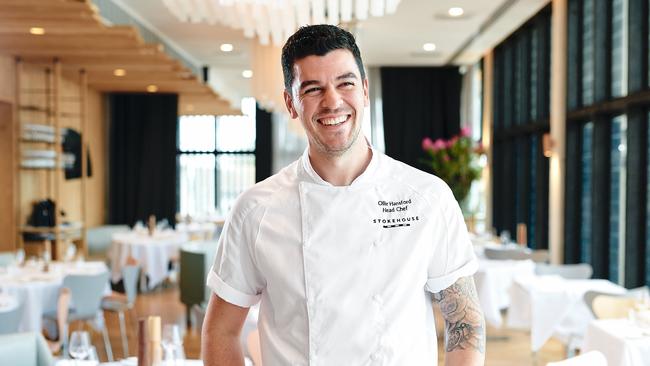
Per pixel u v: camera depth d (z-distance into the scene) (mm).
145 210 12375
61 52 8094
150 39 10352
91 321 6207
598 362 2943
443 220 1675
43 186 9383
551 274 6324
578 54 7859
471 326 1662
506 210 10922
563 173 7984
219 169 14703
